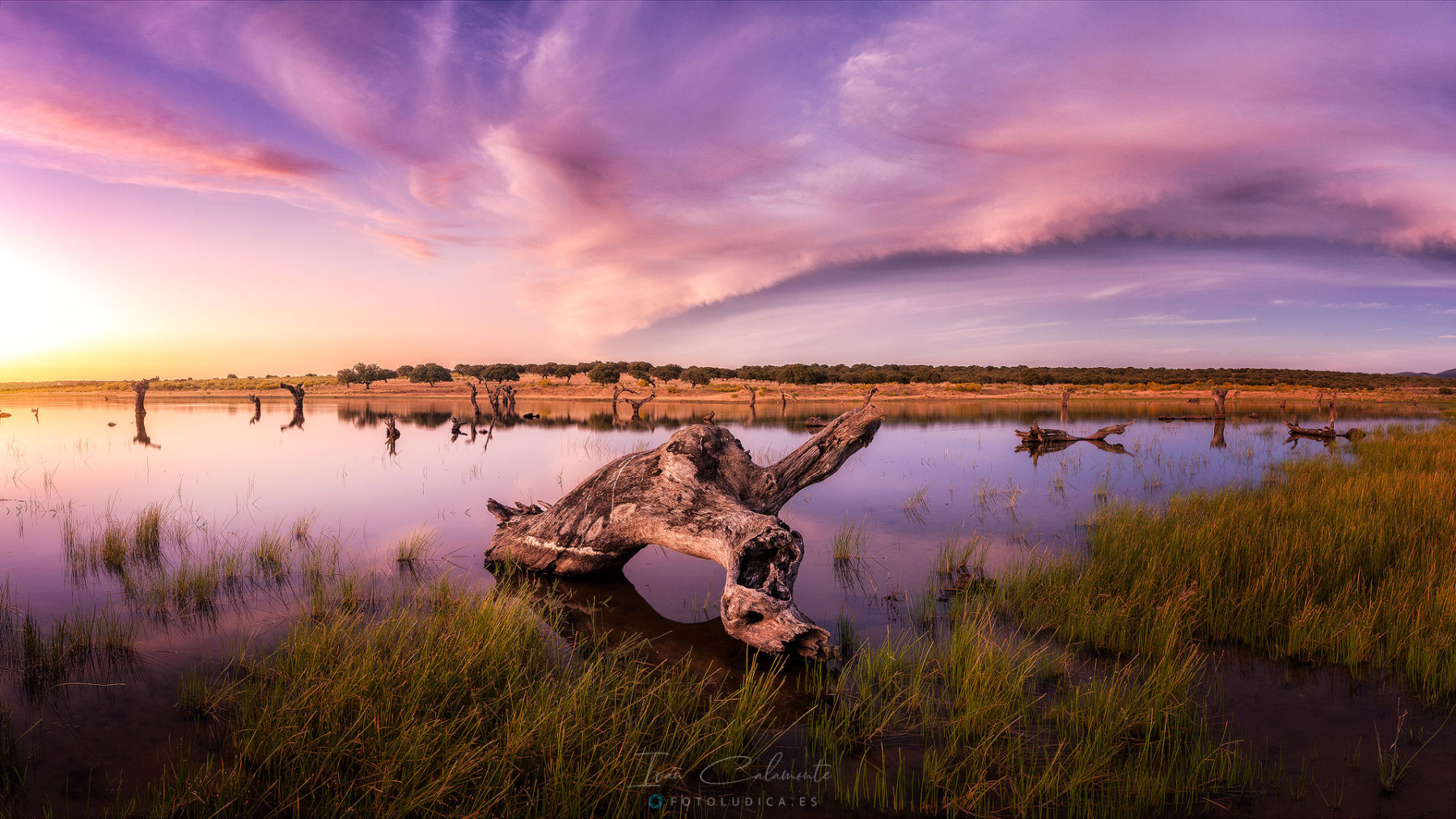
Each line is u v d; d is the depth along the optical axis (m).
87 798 3.83
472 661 5.18
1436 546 8.11
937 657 5.75
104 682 5.28
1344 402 65.81
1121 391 87.69
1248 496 12.26
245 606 7.11
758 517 7.51
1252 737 4.48
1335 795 3.85
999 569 8.48
